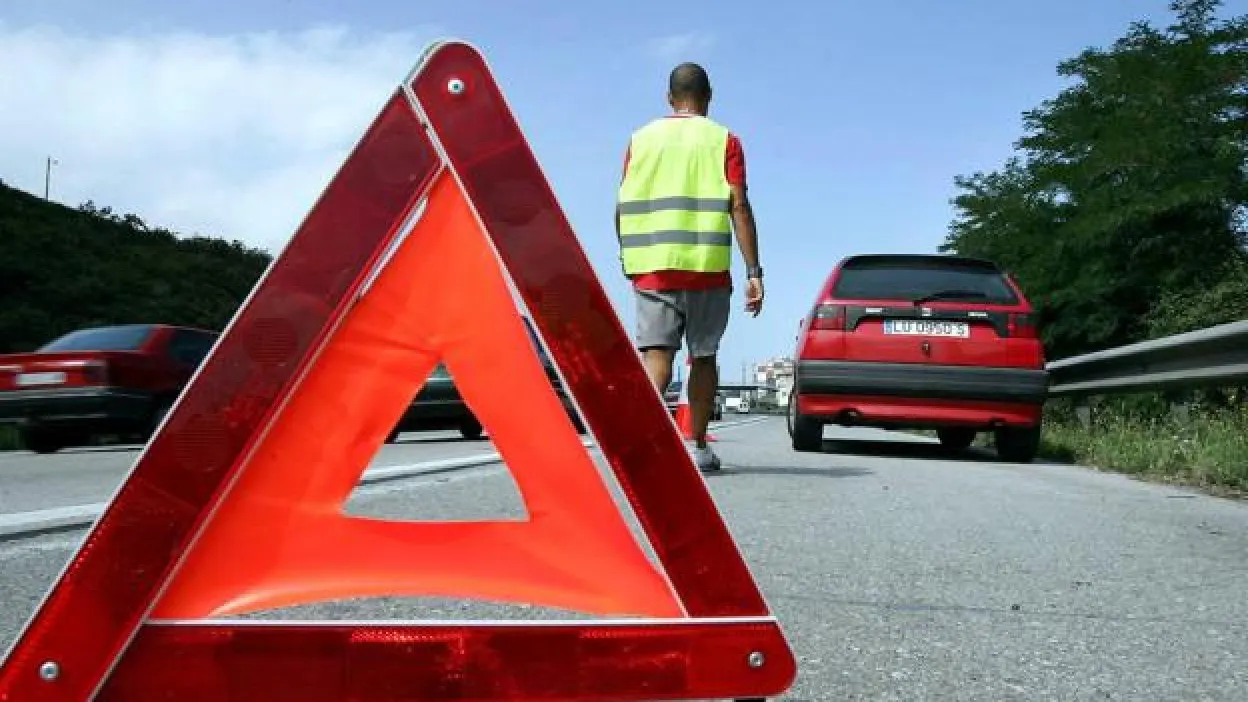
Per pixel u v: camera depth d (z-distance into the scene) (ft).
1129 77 80.94
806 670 7.56
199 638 5.01
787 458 28.25
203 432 5.10
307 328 5.22
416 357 5.51
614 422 5.34
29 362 41.78
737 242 20.52
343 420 5.43
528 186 5.36
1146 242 74.64
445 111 5.35
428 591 5.49
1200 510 17.76
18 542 12.80
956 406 28.73
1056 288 77.20
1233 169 75.66
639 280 20.10
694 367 21.24
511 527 5.57
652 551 5.34
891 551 12.78
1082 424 37.88
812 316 29.73
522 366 5.55
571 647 5.19
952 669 7.69
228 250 176.55
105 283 140.56
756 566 11.53
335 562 5.39
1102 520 16.19
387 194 5.32
